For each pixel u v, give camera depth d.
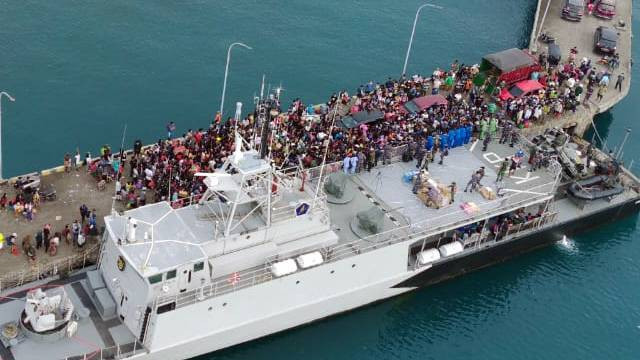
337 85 94.75
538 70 89.31
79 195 67.44
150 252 54.19
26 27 94.12
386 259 65.06
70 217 65.12
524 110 83.88
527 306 70.12
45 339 54.66
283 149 72.75
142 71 91.56
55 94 86.19
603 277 73.88
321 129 76.94
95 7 99.50
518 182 74.25
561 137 81.19
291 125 76.81
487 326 67.94
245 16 103.69
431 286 70.94
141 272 53.56
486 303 70.00
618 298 71.88
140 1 102.38
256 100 77.62
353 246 63.72
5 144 79.44
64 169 69.50
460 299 70.12
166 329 55.97
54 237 61.34
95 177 69.44
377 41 103.44
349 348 64.62
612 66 97.56
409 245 65.88
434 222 68.12
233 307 58.44
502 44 106.69
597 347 67.19
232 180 57.41
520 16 113.56
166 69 92.56
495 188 73.00
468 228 71.00
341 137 75.69
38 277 59.78
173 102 88.44
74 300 58.28
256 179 58.78
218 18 102.31
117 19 98.44
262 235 59.12
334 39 102.50
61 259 61.03
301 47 100.00
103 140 82.00
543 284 72.44
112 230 56.28
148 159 70.44
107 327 56.78
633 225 80.75
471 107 82.81
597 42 100.75
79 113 84.62
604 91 93.12
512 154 77.75
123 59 92.62
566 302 70.88
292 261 59.22
